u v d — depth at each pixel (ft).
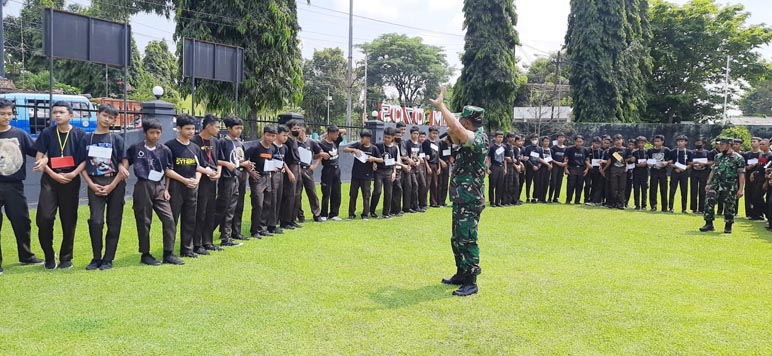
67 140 18.63
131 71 97.30
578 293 17.10
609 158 41.50
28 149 18.93
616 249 24.70
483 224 31.58
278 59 54.90
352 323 13.96
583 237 27.76
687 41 110.52
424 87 188.85
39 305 14.84
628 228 31.32
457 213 16.97
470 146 16.52
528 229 29.99
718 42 111.75
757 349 12.81
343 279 18.19
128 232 25.16
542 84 111.96
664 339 13.34
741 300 16.74
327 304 15.46
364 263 20.59
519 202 43.34
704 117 120.57
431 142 37.91
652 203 40.68
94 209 18.93
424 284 17.80
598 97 94.79
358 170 32.17
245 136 54.60
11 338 12.50
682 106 113.91
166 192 19.98
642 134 88.43
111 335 12.80
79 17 29.17
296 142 28.58
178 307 14.90
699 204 39.81
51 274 18.06
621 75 94.63
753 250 25.13
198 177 20.83
